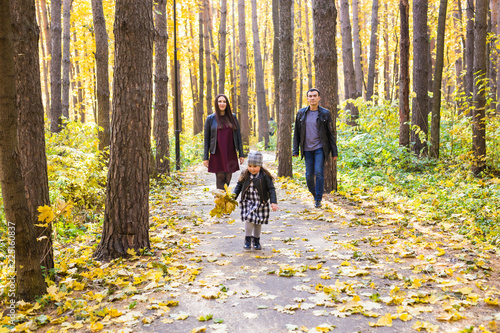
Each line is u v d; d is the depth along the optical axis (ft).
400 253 14.32
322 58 26.84
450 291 10.68
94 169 24.36
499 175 27.76
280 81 34.65
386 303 10.11
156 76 36.83
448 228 17.44
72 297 11.26
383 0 86.43
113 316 9.99
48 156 22.56
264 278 12.45
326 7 26.50
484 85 27.32
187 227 19.63
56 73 37.93
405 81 35.12
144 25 14.85
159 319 9.75
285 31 33.96
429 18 61.87
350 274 12.21
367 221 19.39
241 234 18.47
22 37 12.01
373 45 63.62
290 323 9.35
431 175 30.48
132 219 14.90
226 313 10.01
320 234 17.66
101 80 31.96
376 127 39.83
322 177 22.89
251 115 137.90
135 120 14.87
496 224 17.40
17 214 10.46
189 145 63.98
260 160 15.34
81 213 22.53
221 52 63.16
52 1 37.81
